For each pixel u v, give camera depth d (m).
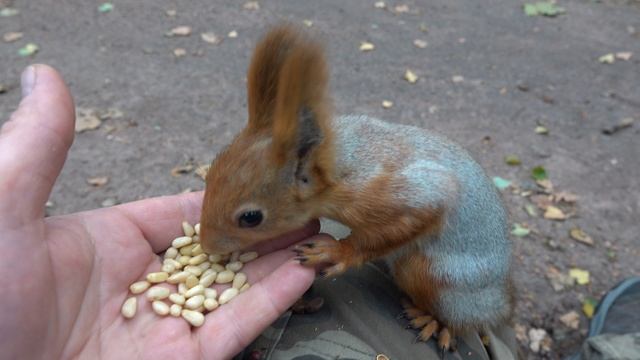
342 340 0.37
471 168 0.41
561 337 0.57
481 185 0.41
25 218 0.33
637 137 0.83
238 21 1.06
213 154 0.76
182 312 0.36
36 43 0.96
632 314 0.52
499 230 0.42
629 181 0.75
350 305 0.39
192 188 0.71
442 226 0.40
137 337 0.36
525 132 0.83
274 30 0.35
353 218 0.38
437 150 0.40
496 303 0.43
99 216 0.39
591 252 0.65
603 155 0.79
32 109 0.34
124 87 0.87
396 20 1.10
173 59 0.94
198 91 0.87
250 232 0.37
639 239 0.67
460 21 1.11
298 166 0.36
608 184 0.74
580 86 0.94
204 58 0.95
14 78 0.87
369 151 0.38
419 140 0.40
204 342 0.35
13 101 0.83
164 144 0.77
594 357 0.45
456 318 0.41
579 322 0.58
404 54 0.99
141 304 0.37
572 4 1.19
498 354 0.42
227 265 0.39
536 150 0.79
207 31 1.02
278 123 0.34
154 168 0.73
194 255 0.40
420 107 0.87
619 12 1.16
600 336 0.47
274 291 0.36
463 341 0.42
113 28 1.02
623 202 0.72
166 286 0.38
